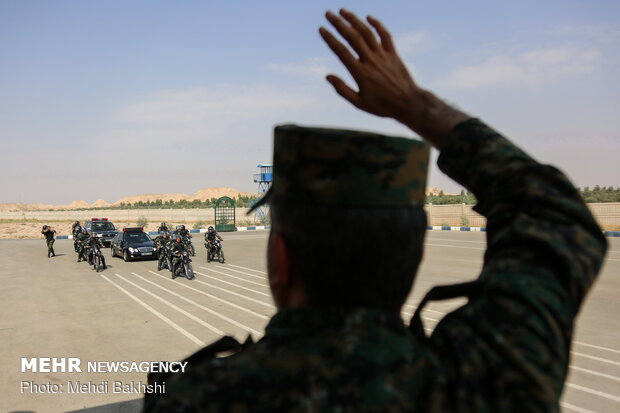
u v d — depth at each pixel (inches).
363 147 29.9
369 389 29.3
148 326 342.0
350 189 29.8
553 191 34.6
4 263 741.9
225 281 545.3
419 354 31.5
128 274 609.9
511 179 35.5
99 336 317.1
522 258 33.4
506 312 31.4
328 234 30.0
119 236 797.9
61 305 419.2
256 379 29.5
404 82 36.4
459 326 32.5
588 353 265.9
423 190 33.4
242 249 919.7
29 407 207.6
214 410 28.3
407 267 32.4
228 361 31.2
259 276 582.2
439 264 641.0
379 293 31.8
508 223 35.1
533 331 30.4
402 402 29.2
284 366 30.1
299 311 32.1
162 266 647.8
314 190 30.2
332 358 30.1
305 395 28.9
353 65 35.7
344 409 28.6
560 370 30.3
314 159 30.1
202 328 335.6
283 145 31.7
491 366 29.8
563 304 31.6
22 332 328.2
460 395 29.1
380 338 31.2
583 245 33.1
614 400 203.5
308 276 31.5
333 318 31.4
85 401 213.8
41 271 644.1
